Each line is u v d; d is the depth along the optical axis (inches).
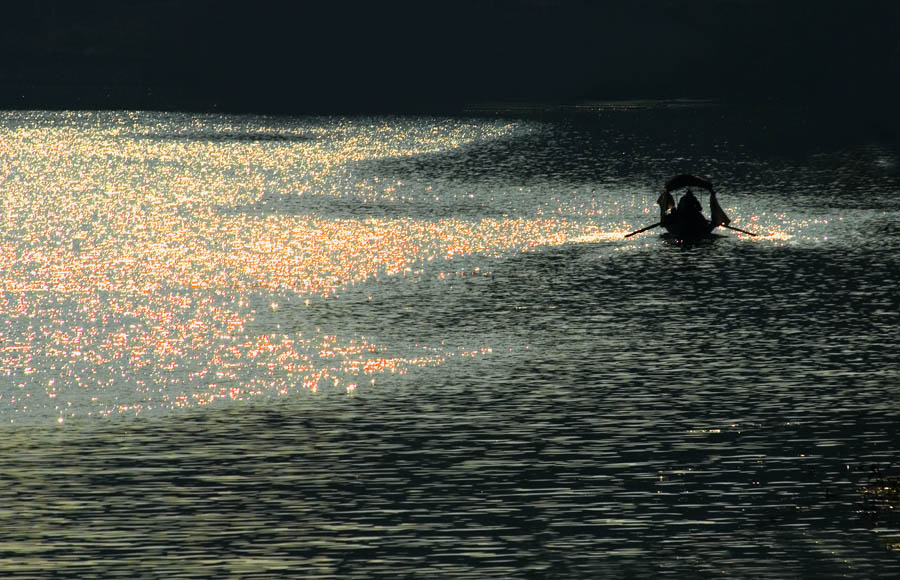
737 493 3880.4
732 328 6151.6
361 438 4394.7
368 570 3314.5
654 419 4648.1
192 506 3745.1
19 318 6181.1
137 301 6619.1
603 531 3577.8
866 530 3575.3
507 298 6840.6
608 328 6156.5
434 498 3826.3
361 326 6122.1
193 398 4847.4
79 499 3789.4
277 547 3454.7
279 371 5260.8
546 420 4628.4
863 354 5625.0
